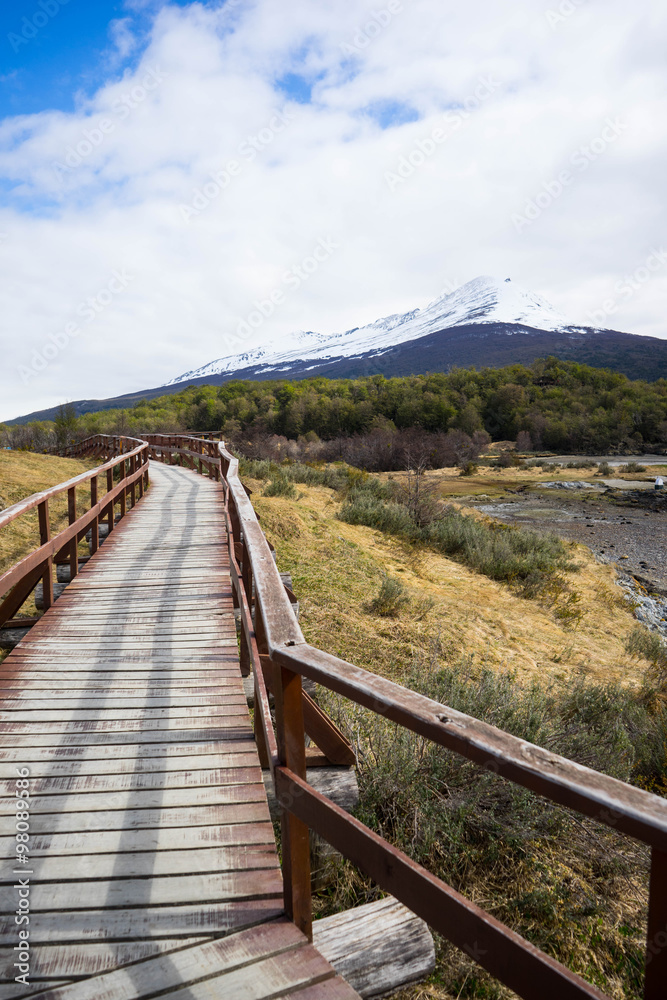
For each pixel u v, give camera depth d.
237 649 4.51
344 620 7.73
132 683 3.94
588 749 4.71
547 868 3.53
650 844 0.85
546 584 11.58
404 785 3.71
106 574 6.59
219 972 1.81
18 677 4.03
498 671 7.01
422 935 2.34
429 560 12.12
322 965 1.82
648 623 11.23
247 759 3.04
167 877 2.23
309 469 19.25
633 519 25.27
